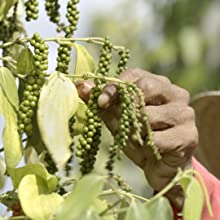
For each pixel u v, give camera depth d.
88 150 1.61
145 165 1.78
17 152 1.57
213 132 2.68
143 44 4.18
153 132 1.68
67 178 1.62
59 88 1.55
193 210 1.38
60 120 1.53
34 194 1.47
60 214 1.31
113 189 1.49
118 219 1.49
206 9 4.08
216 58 4.06
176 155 1.73
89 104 1.62
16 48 1.80
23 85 1.67
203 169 1.99
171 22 4.14
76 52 1.66
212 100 2.65
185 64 4.06
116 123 1.63
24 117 1.58
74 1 1.66
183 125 1.71
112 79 1.60
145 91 1.68
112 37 4.27
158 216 1.35
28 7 1.68
